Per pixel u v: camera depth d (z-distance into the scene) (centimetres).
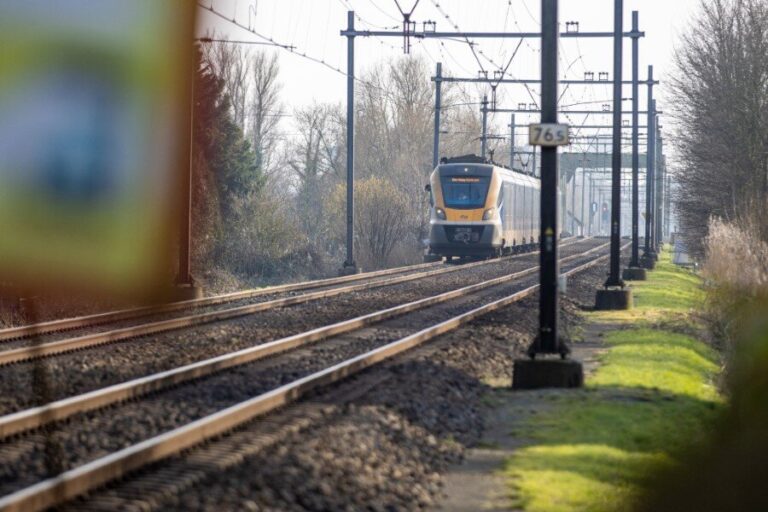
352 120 17588
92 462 3616
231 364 6228
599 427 4791
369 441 4125
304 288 14038
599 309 11500
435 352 6850
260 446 3928
